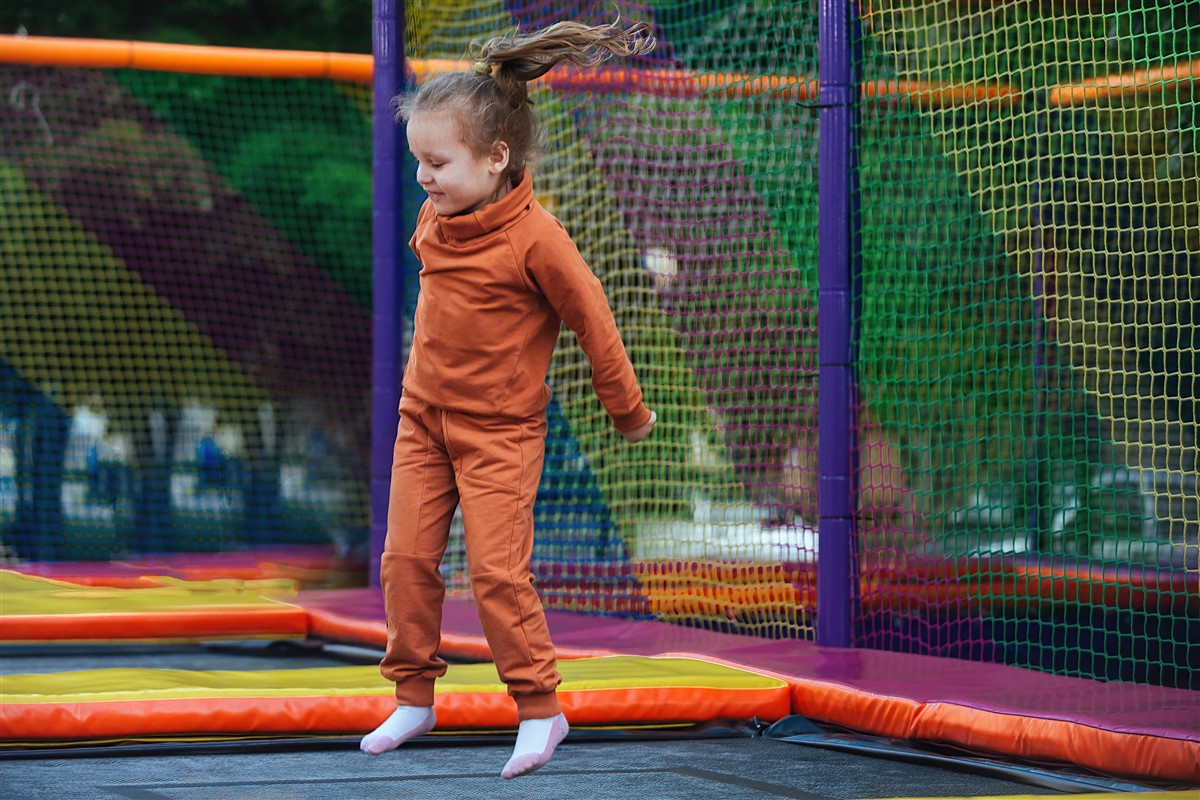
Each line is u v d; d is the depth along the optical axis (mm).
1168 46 9633
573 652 5746
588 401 8273
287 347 14109
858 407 5988
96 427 14297
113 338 13266
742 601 6965
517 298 3320
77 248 13055
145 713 4348
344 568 11156
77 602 7359
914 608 7449
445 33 8492
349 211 13938
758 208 7102
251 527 14031
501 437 3348
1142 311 10336
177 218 13531
